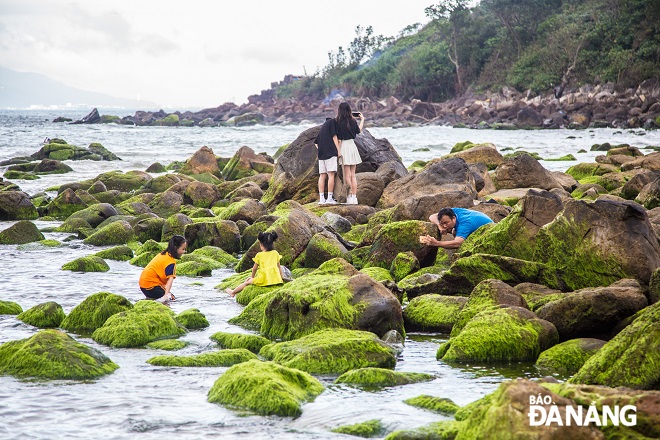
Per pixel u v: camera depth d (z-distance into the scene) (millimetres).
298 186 20719
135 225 17344
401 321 8680
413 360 7730
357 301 8492
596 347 7383
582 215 9797
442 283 10305
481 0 129375
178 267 13320
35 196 23844
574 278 9625
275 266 11008
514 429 4250
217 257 14508
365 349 7465
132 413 5957
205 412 6000
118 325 8516
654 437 4504
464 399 6332
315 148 20828
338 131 17984
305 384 6508
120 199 23375
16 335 8664
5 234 16562
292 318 8695
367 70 141750
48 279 12359
